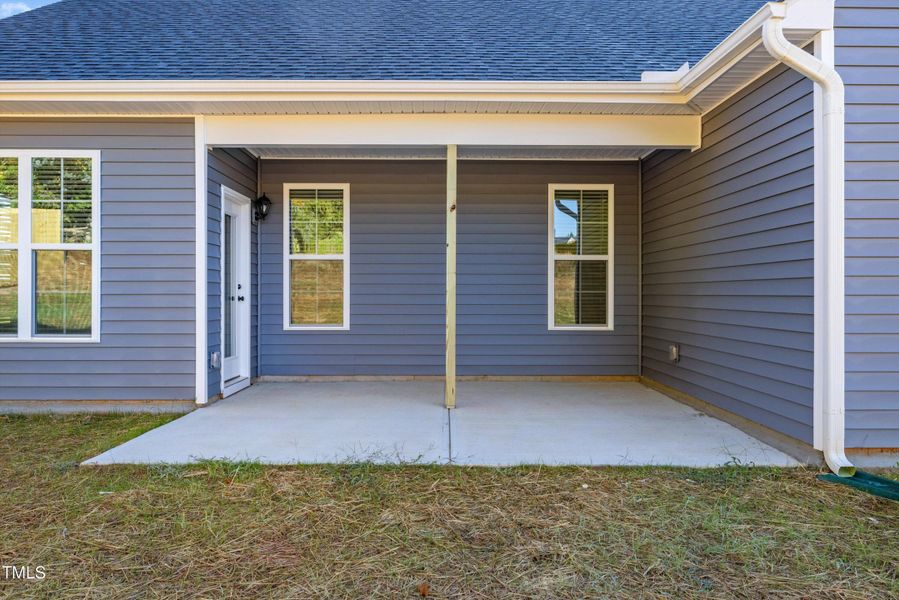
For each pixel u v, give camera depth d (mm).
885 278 3391
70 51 5527
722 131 4570
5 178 4965
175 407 5059
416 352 6645
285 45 5953
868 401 3400
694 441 4031
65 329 5023
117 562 2338
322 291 6613
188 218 5016
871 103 3387
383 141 4934
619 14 7516
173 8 7359
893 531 2635
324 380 6586
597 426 4473
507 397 5676
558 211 6695
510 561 2365
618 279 6691
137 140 4984
